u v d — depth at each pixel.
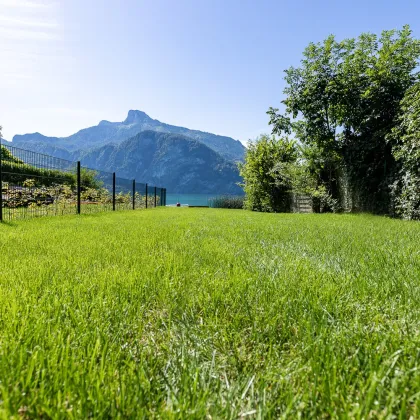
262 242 3.21
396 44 10.39
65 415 0.59
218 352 0.95
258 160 16.94
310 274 1.79
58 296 1.35
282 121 14.06
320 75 12.61
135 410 0.62
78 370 0.72
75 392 0.65
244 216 9.33
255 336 1.01
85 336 0.93
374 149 10.34
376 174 10.33
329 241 3.27
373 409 0.61
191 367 0.81
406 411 0.60
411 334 0.96
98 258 2.22
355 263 2.10
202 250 2.64
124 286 1.51
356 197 11.29
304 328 1.04
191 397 0.66
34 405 0.62
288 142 17.19
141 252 2.51
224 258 2.31
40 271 1.75
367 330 1.02
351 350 0.88
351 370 0.76
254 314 1.18
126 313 1.18
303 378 0.74
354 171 11.23
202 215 9.91
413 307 1.24
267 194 16.92
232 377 0.81
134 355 0.90
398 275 1.71
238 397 0.69
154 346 0.96
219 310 1.27
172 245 2.93
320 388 0.67
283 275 1.77
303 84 13.15
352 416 0.58
